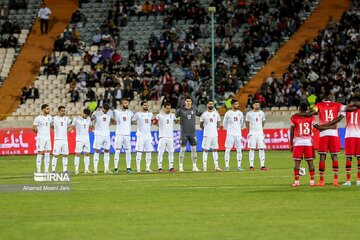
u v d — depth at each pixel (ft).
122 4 309.42
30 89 283.38
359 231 89.15
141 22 306.76
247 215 101.24
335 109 133.90
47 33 310.65
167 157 221.66
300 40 292.20
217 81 274.77
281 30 293.84
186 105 174.70
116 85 277.03
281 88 264.31
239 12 298.76
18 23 315.58
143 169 185.57
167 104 173.88
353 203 111.75
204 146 175.73
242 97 272.72
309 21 300.20
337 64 270.87
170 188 134.62
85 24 310.45
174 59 285.02
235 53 284.61
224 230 90.12
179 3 305.73
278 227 91.97
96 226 93.71
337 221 96.07
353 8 293.64
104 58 289.94
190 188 134.21
